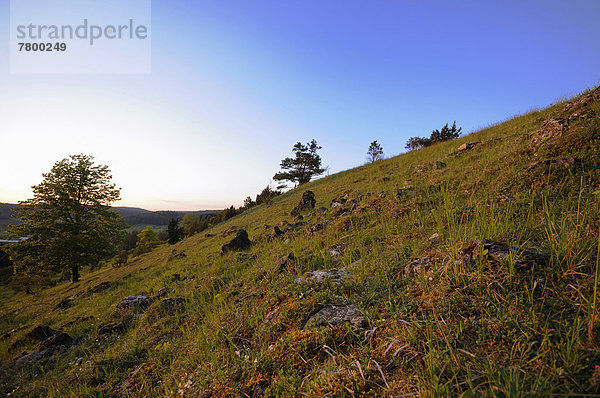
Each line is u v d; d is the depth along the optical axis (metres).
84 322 7.73
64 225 25.00
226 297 5.63
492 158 8.86
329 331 2.76
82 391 3.77
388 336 2.42
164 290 8.76
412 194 8.43
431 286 2.99
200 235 28.09
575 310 2.09
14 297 24.27
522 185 5.72
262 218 21.50
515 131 12.27
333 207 13.30
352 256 5.25
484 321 2.20
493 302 2.36
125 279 15.19
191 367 3.43
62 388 4.03
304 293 3.73
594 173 4.95
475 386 1.68
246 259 9.22
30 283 25.62
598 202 3.80
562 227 2.91
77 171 26.72
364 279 3.79
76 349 5.59
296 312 3.35
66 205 25.58
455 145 17.72
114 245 28.20
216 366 3.05
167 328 5.32
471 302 2.49
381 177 16.58
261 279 5.99
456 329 2.21
